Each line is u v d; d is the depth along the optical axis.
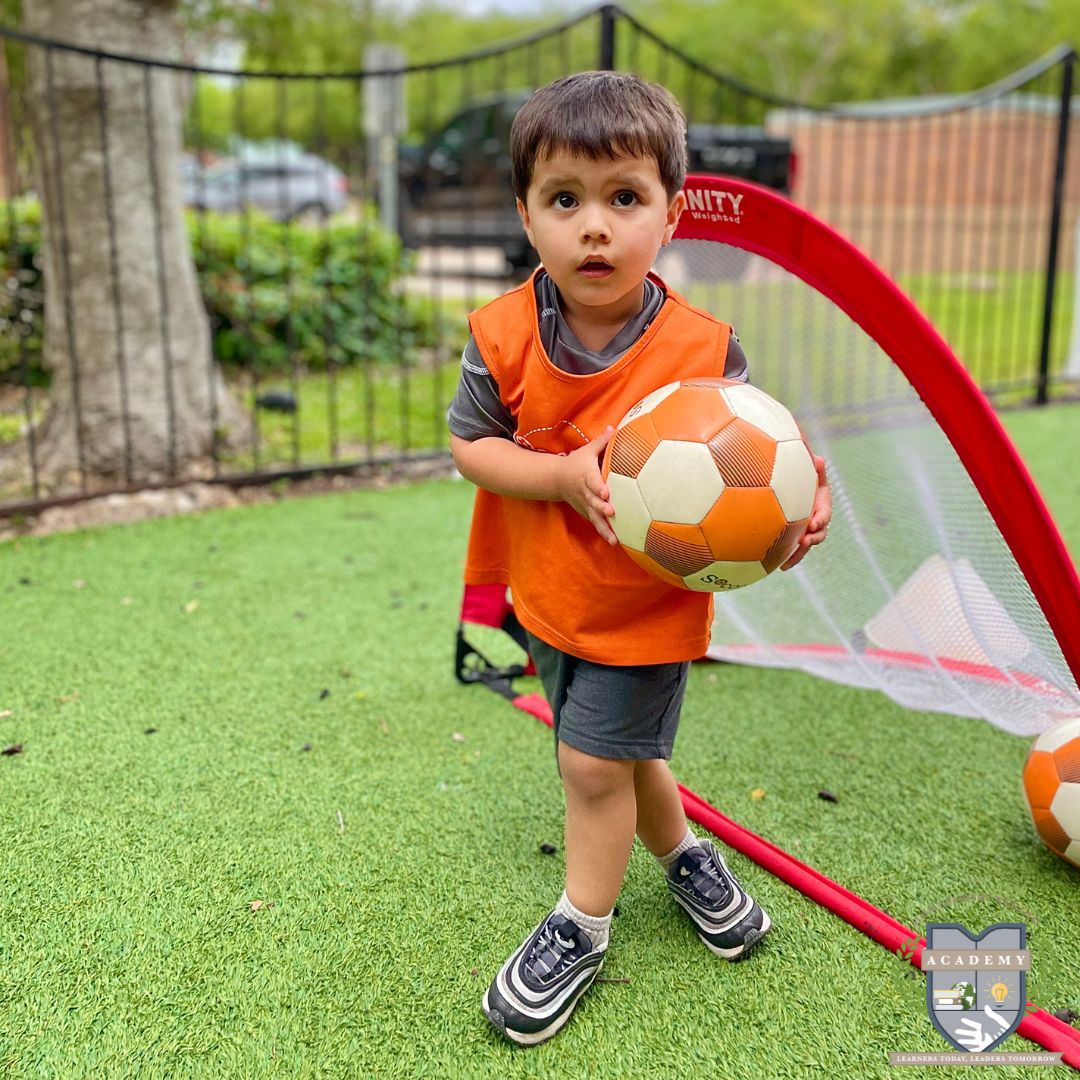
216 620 2.92
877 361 1.87
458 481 4.47
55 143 3.81
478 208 11.10
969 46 34.06
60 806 1.98
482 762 2.18
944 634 2.03
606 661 1.43
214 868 1.80
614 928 1.67
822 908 1.72
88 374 4.23
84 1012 1.47
